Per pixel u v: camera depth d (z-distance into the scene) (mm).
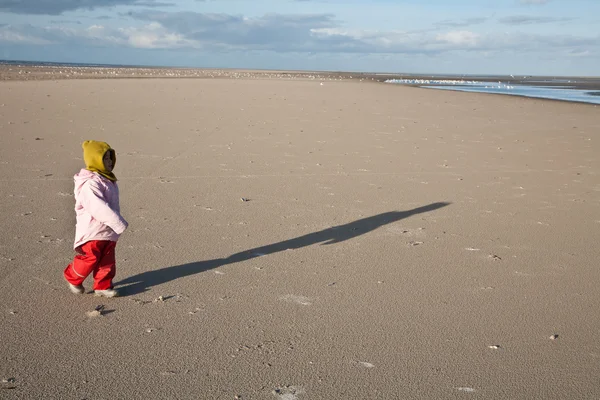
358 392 3121
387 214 6812
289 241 5746
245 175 8797
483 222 6535
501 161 10578
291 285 4613
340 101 24734
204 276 4789
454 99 28578
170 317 4012
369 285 4633
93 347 3568
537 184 8617
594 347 3666
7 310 4066
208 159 10039
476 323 3975
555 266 5141
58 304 4199
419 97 29484
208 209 6844
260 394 3082
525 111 22078
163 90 28188
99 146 4324
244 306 4207
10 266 4891
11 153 10117
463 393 3127
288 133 13648
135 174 8695
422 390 3150
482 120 18172
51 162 9445
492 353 3566
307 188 8055
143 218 6418
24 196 7242
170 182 8219
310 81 49375
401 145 12289
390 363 3426
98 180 4270
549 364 3449
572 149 12234
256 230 6086
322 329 3850
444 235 6027
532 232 6176
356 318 4023
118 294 4352
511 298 4414
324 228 6211
